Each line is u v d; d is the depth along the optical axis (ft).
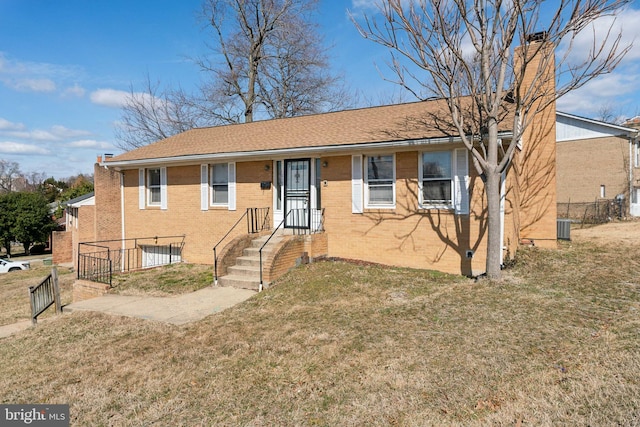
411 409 12.12
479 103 25.46
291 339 18.57
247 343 18.56
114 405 13.98
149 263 46.96
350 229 34.71
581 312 19.35
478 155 25.96
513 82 29.84
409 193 32.01
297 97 87.04
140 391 14.84
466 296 23.21
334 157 35.32
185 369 16.38
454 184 30.04
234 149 39.60
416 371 14.43
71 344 20.75
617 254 33.17
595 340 15.81
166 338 20.24
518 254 33.27
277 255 29.73
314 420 12.04
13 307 37.68
